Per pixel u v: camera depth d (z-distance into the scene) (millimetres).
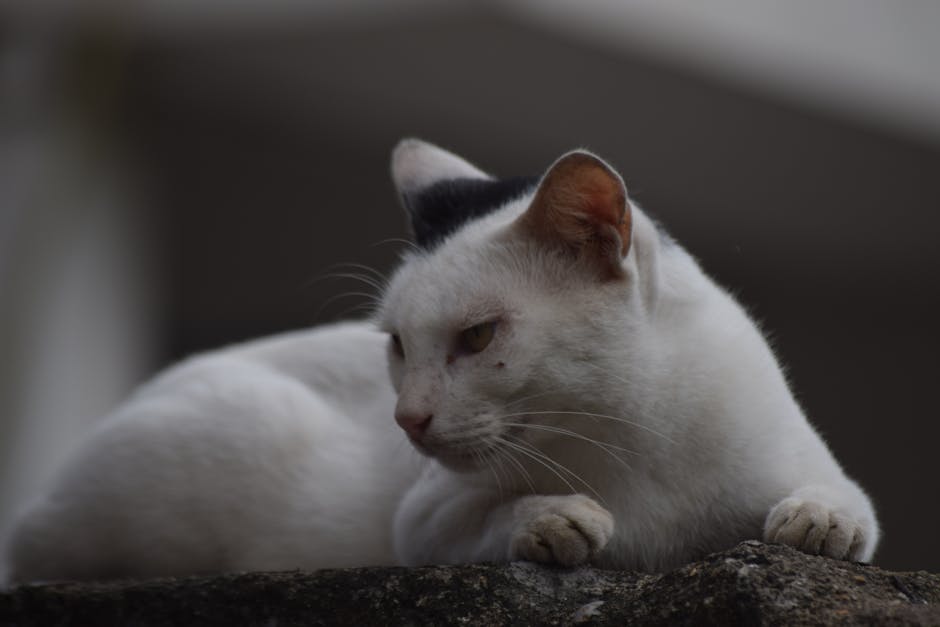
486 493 5477
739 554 4383
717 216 16719
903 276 18406
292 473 6520
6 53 12102
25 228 12055
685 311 5590
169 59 12875
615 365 5297
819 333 18234
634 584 4578
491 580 4695
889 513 18094
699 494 5438
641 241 5422
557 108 13820
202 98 13758
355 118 14219
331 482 6480
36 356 12391
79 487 6566
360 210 15922
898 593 4316
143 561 6566
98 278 13453
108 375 13781
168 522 6500
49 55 11961
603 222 5293
